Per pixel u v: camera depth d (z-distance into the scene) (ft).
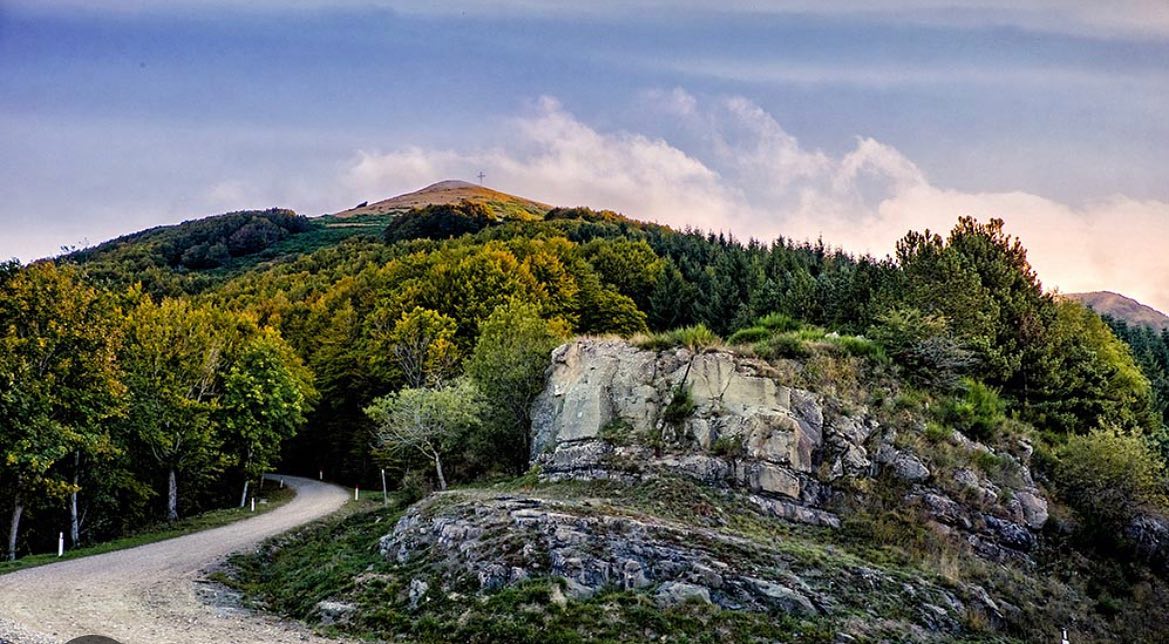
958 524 86.02
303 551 90.12
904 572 70.44
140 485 133.49
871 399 101.24
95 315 118.32
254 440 159.12
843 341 113.39
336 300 258.57
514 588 59.52
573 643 52.31
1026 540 86.94
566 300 219.82
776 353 106.63
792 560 66.59
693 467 88.63
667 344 108.88
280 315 267.39
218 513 139.74
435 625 56.70
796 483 86.38
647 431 97.30
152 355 139.03
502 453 123.44
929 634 59.88
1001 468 95.35
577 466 95.40
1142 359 212.43
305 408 186.50
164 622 58.49
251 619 62.18
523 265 221.25
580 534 65.26
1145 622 77.97
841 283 197.98
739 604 58.44
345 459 206.59
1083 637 70.64
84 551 97.45
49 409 103.91
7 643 45.96
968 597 68.28
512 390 122.21
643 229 532.32
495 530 68.54
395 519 90.53
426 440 123.13
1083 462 98.43
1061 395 127.24
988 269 143.84
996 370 125.08
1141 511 95.66
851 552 76.02
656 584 60.18
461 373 173.68
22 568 84.07
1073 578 83.87
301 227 623.36
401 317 199.52
